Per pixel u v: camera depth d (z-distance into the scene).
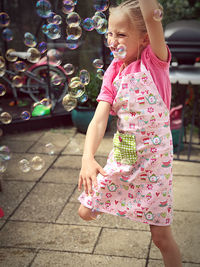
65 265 2.15
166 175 1.67
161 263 2.14
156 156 1.64
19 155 3.76
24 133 4.38
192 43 3.29
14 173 3.36
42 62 4.70
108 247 2.29
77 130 4.42
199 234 2.41
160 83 1.62
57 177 3.27
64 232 2.47
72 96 2.04
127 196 1.72
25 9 5.53
